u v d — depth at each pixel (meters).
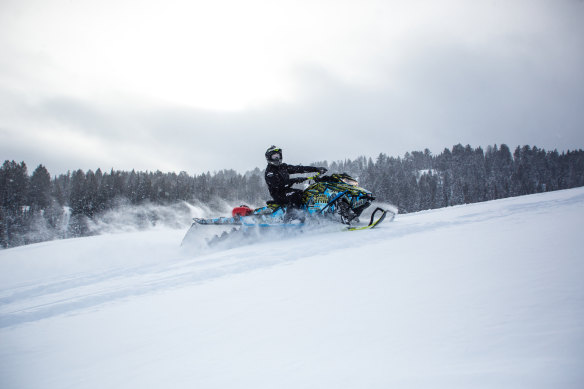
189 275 3.60
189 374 1.34
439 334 1.33
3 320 2.74
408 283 2.13
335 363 1.24
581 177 93.00
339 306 1.90
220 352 1.52
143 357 1.60
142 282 3.58
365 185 78.19
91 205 60.84
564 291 1.55
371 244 4.04
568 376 0.90
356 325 1.58
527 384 0.90
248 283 2.87
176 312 2.32
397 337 1.37
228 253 4.80
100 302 2.98
